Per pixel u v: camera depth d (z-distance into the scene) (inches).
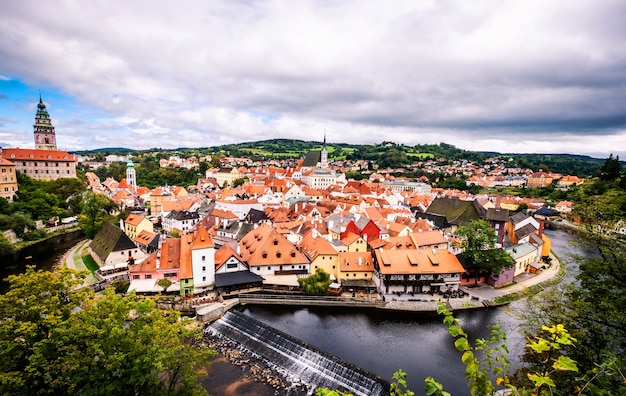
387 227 4212.6
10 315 1039.6
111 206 5743.1
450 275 2792.8
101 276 3078.2
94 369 1016.2
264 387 1742.1
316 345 2092.8
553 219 6668.3
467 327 2345.0
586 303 1220.5
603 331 1154.7
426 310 2559.1
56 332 999.0
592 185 5182.1
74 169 6934.1
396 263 2787.9
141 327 1144.8
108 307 1120.2
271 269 2960.1
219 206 5762.8
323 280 2768.2
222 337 2218.3
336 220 3909.9
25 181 5698.8
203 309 2437.3
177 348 1156.5
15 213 4404.5
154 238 3964.1
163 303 2487.7
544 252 3912.4
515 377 1235.9
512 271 3083.2
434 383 392.2
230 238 4077.3
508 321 2427.4
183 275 2694.4
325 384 1748.3
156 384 1165.7
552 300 1348.4
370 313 2518.5
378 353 2031.3
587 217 1402.6
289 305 2605.8
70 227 5216.5
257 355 2012.8
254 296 2645.2
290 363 1915.6
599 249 1327.5
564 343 390.3
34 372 954.1
